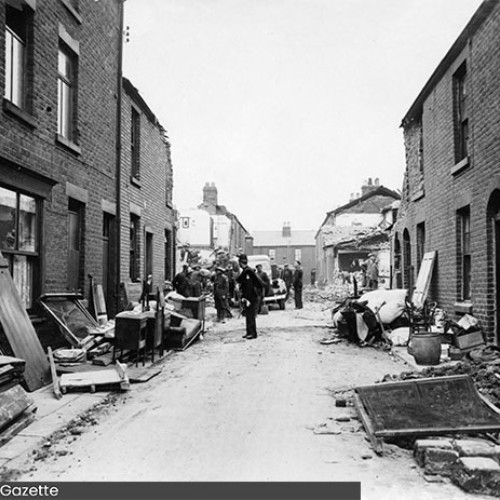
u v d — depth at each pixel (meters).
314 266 76.62
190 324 12.44
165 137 18.84
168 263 20.08
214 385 7.69
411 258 16.16
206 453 4.73
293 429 5.48
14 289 7.60
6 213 8.09
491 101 9.45
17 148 8.21
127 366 8.92
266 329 15.38
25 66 8.75
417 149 15.58
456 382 5.55
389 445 4.93
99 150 11.96
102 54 12.20
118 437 5.21
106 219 12.88
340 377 8.29
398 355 10.20
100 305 11.45
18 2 8.42
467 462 4.07
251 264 30.75
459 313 11.39
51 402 6.46
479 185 10.07
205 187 50.78
